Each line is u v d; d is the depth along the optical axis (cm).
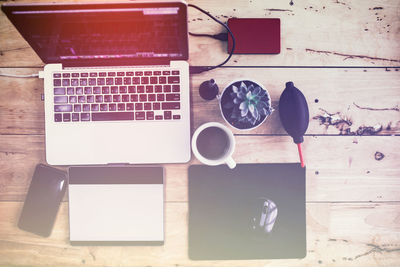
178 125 87
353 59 92
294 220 92
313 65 92
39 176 90
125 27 74
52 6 67
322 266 92
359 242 93
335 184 93
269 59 92
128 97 86
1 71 91
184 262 92
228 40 90
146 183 90
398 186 93
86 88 86
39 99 92
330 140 93
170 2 67
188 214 92
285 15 92
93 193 90
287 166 92
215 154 88
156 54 84
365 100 93
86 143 87
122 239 90
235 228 92
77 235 90
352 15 92
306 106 86
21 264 91
